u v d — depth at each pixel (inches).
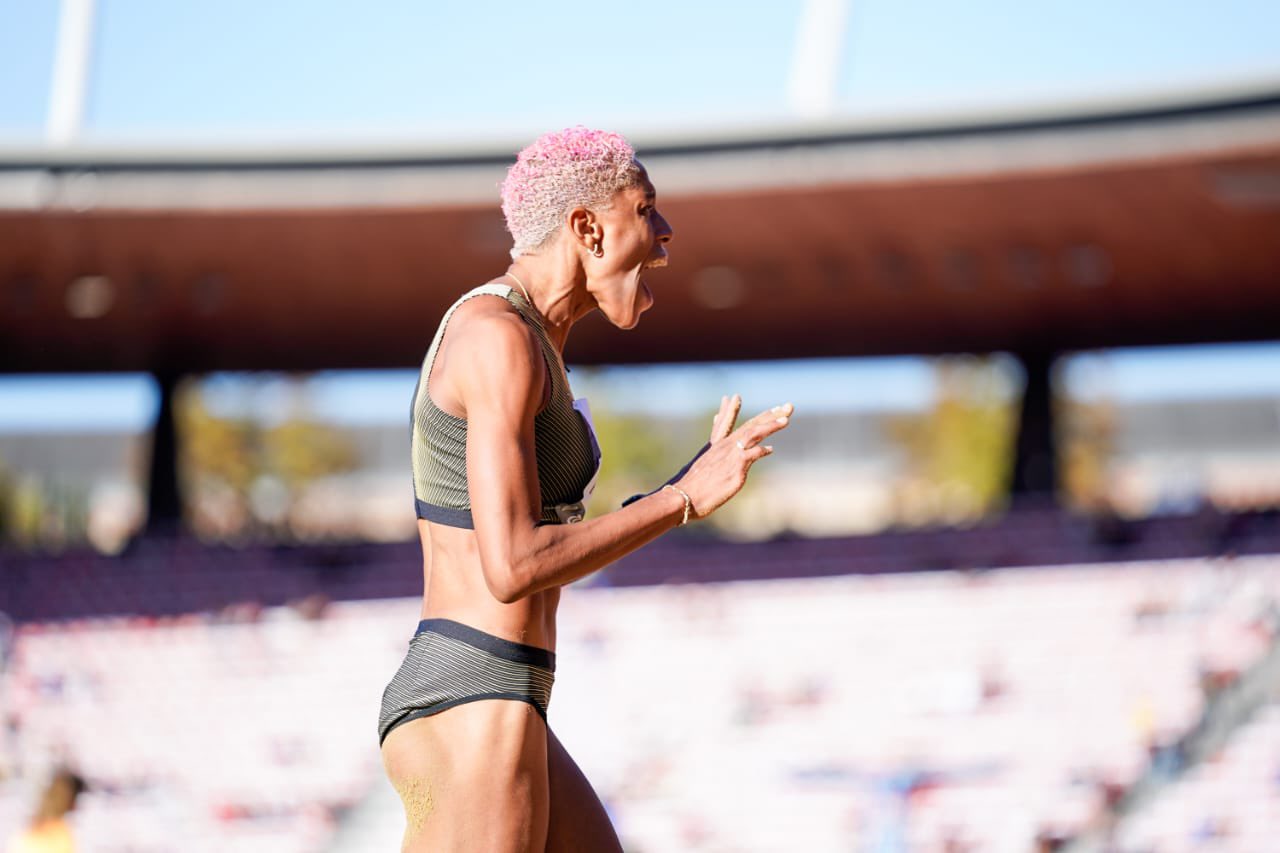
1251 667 2458.2
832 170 2091.5
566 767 429.7
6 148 2106.3
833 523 6328.7
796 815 2309.3
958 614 2753.4
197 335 3218.5
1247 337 3403.1
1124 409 6451.8
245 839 2453.2
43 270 2640.3
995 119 1996.8
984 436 5329.7
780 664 2679.6
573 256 418.6
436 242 2469.2
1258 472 6323.8
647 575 2987.2
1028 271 2773.1
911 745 2417.6
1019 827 2228.1
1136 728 2385.6
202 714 2733.8
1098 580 2773.1
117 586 3186.5
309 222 2322.8
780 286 2886.3
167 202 2181.3
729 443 392.2
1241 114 1903.3
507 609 395.9
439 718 391.2
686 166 2108.8
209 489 5502.0
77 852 2415.1
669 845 2300.7
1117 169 2074.3
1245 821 2204.7
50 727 2682.1
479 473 368.8
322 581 3174.2
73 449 6250.0
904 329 3294.8
